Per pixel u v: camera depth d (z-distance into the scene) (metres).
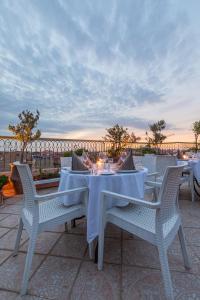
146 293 1.40
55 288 1.45
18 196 3.75
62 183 2.05
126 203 1.82
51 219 1.60
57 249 1.95
